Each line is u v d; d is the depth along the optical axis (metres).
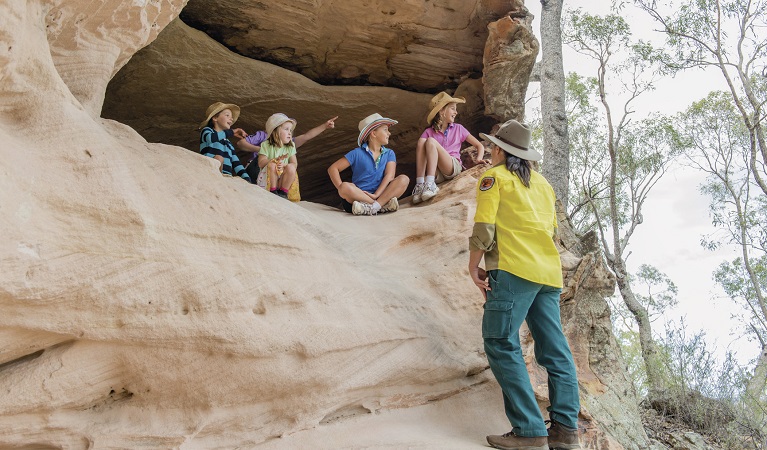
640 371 14.84
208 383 3.74
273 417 4.04
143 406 3.64
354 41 7.24
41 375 3.27
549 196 4.60
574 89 19.09
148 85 6.53
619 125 18.50
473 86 7.73
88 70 4.03
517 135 4.52
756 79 17.97
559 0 15.74
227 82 6.81
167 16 4.59
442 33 7.46
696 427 8.80
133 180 3.66
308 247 4.55
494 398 5.10
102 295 3.32
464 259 5.62
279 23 6.82
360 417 4.45
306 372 4.09
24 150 3.24
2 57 3.09
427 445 4.25
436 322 5.09
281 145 5.95
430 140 6.39
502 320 4.23
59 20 3.79
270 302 4.05
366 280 4.86
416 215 5.88
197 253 3.78
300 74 7.19
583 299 7.44
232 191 4.30
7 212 3.00
